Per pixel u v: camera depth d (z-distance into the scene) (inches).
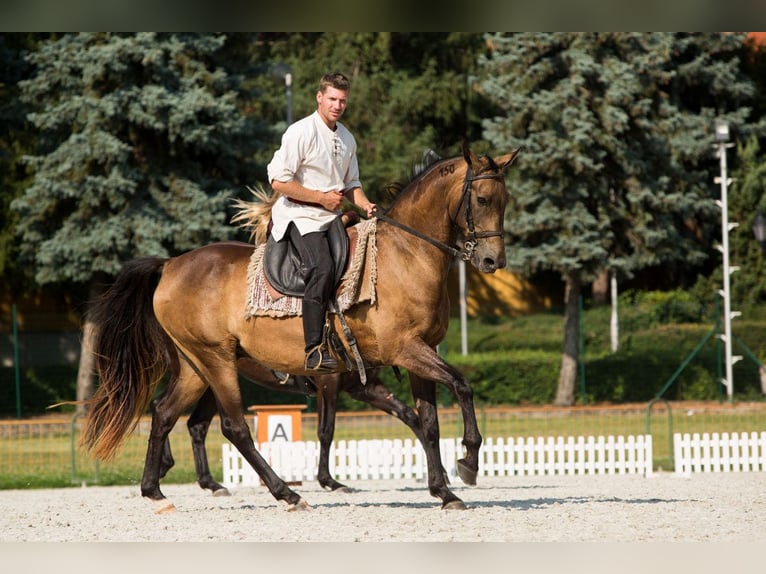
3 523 394.6
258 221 428.5
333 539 328.2
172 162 1082.7
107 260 1050.1
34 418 1095.0
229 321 394.9
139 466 731.4
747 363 1172.5
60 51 1053.8
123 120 1058.7
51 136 1096.2
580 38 1178.0
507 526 347.6
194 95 1046.4
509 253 1195.3
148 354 414.9
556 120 1184.2
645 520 360.8
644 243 1233.4
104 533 359.3
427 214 373.7
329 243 378.6
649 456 629.6
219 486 521.0
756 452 635.5
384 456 603.5
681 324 1227.9
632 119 1214.3
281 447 581.6
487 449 641.6
